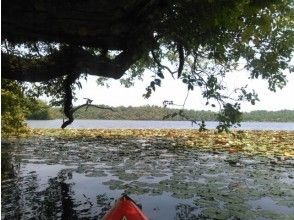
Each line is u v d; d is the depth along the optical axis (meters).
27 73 4.75
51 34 4.10
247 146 12.66
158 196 5.38
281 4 5.49
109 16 3.96
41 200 5.17
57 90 6.93
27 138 15.78
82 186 6.07
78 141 14.70
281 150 11.38
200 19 4.78
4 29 3.91
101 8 3.86
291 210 4.71
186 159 9.40
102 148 12.04
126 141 15.05
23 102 9.04
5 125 10.95
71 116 5.96
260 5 5.04
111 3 3.85
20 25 3.86
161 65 5.71
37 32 4.02
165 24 4.96
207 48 5.88
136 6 4.05
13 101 9.02
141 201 5.12
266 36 5.80
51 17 3.80
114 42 4.53
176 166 8.18
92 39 4.35
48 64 4.89
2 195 5.42
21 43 4.86
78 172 7.31
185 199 5.21
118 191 5.71
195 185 6.06
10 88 7.78
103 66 5.00
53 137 16.59
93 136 17.64
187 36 5.14
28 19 3.77
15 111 10.24
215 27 5.07
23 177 6.83
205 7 4.63
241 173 7.30
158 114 86.81
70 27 3.94
